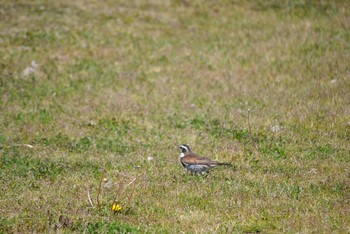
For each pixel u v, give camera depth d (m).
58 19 33.19
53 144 19.62
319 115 21.69
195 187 15.83
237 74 26.61
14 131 20.94
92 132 20.81
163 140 19.89
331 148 18.78
